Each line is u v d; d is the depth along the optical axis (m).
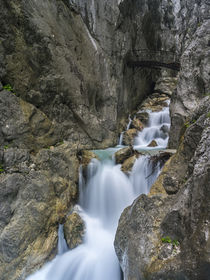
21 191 5.18
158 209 3.98
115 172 7.43
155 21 18.81
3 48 6.25
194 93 9.11
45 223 5.38
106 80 11.62
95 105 11.02
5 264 4.47
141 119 14.94
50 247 5.27
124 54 13.98
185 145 4.83
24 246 4.77
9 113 5.95
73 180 6.96
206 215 2.82
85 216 6.63
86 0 10.45
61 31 8.59
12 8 6.51
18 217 4.92
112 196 7.00
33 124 6.70
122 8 13.20
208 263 2.52
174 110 9.70
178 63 15.59
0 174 5.03
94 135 9.92
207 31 9.31
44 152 6.34
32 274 4.76
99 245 5.57
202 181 3.02
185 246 2.96
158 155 7.31
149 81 20.67
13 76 6.55
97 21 11.27
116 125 12.33
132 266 3.35
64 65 8.49
